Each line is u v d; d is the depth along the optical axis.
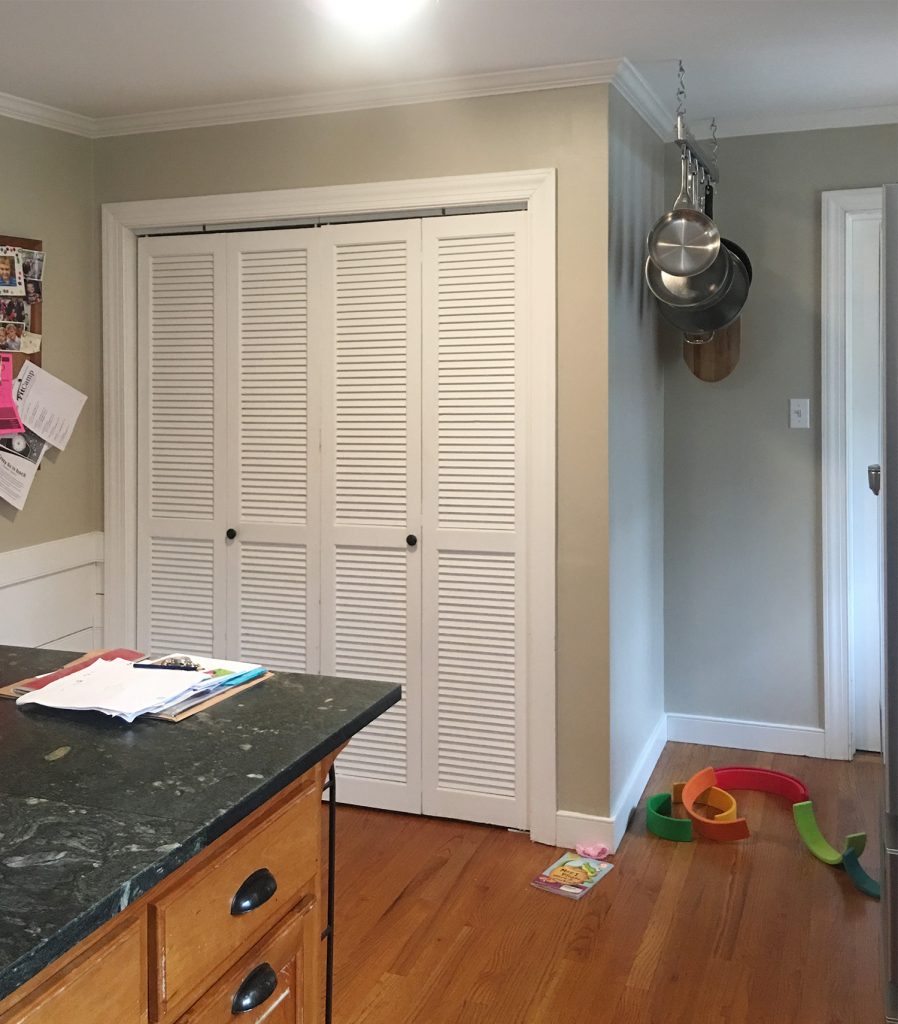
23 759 1.36
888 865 1.94
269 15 2.38
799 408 3.55
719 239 2.79
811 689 3.64
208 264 3.22
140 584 3.38
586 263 2.81
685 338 3.49
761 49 2.71
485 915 2.55
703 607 3.72
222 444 3.26
